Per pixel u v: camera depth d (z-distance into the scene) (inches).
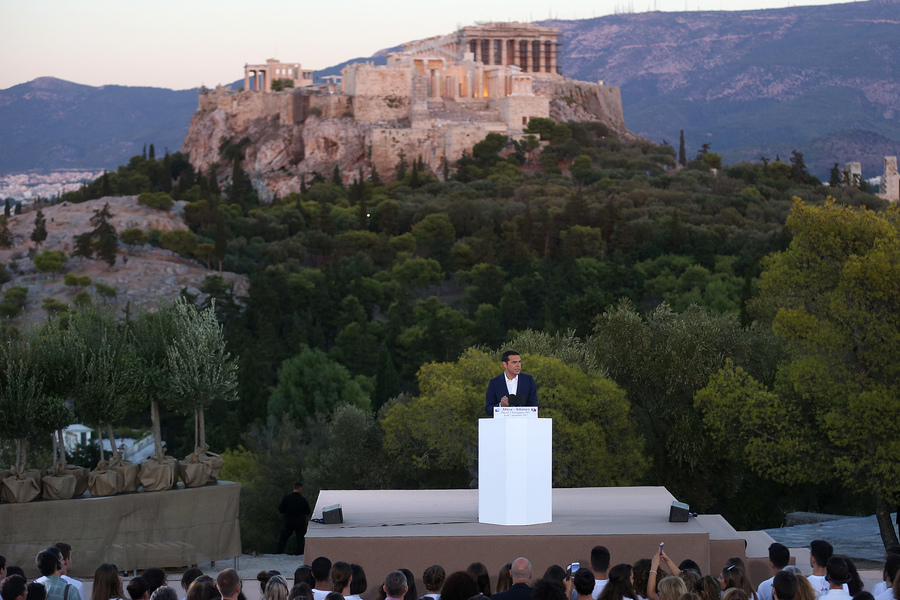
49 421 1002.7
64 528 980.6
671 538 799.7
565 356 2014.0
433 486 2033.7
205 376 1090.1
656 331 2057.1
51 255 6328.7
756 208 6899.6
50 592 639.1
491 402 866.8
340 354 4507.9
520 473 844.6
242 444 2984.7
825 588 659.4
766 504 1979.6
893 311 1456.7
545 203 6998.0
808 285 1551.4
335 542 801.6
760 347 1990.7
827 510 2044.8
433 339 4345.5
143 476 1037.2
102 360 1049.5
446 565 803.4
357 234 6752.0
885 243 1434.5
